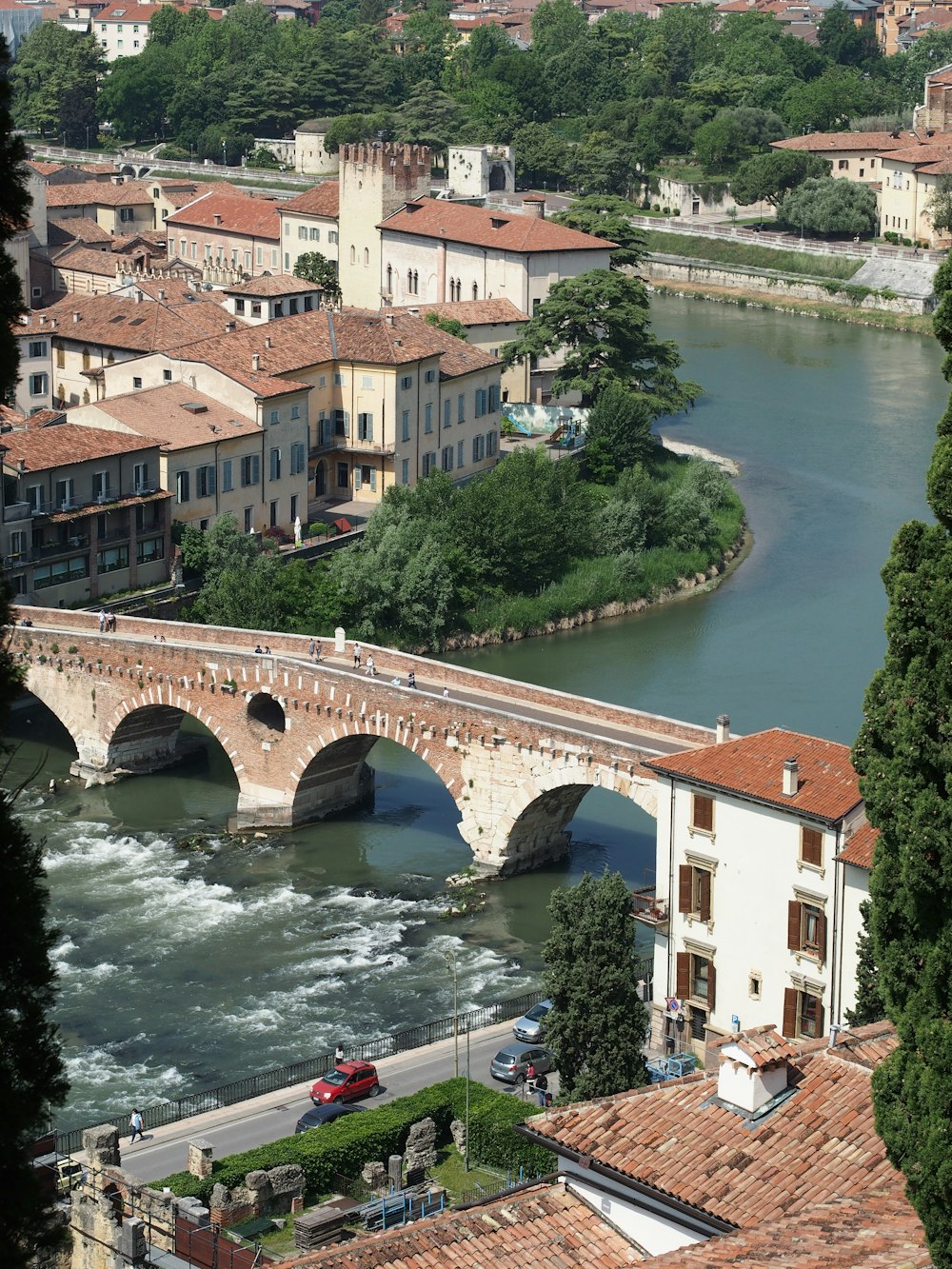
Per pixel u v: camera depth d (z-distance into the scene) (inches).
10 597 1831.9
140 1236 3144.7
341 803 6210.6
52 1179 3196.4
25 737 6835.6
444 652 7564.0
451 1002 4948.3
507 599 7790.4
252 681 6077.8
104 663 6333.7
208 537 7623.0
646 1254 2517.2
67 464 7185.0
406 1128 4074.8
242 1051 4697.3
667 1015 4485.7
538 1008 4643.2
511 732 5580.7
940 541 2464.3
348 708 5905.5
